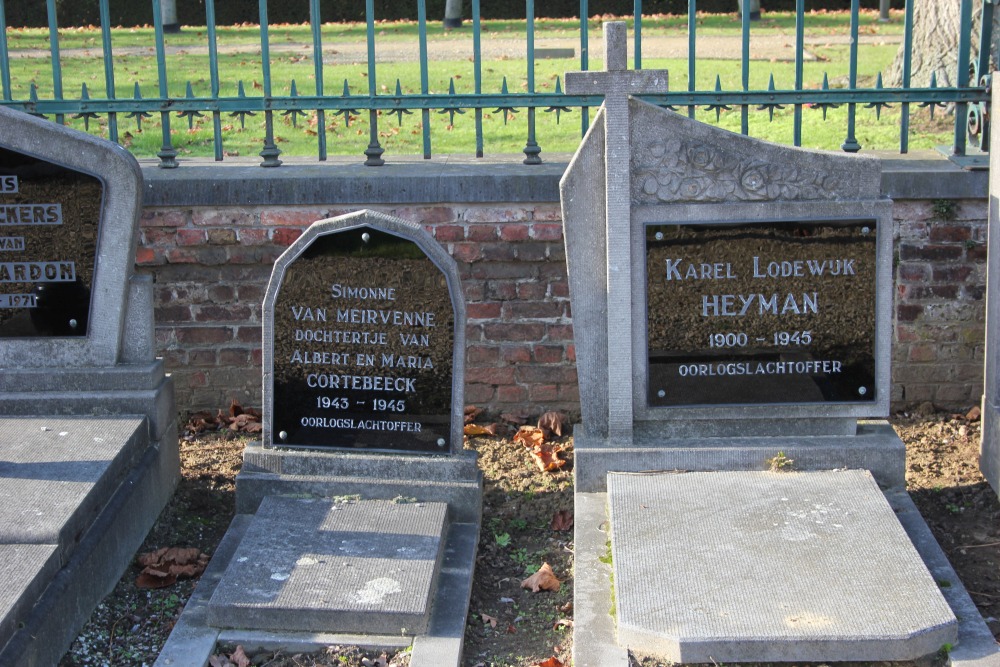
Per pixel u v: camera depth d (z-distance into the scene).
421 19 6.60
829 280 5.36
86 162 5.41
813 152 5.23
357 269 5.32
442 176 6.39
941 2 9.74
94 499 4.88
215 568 5.02
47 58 14.35
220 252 6.61
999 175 5.50
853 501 5.08
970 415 6.64
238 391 6.88
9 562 4.37
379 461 5.44
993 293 5.64
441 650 4.42
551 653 4.63
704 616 4.30
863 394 5.48
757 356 5.46
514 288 6.63
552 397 6.80
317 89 6.68
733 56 14.23
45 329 5.62
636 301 5.41
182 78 12.57
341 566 4.81
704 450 5.45
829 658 4.20
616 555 4.73
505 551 5.47
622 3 23.44
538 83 11.33
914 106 9.70
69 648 4.55
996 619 4.66
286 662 4.44
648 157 5.25
